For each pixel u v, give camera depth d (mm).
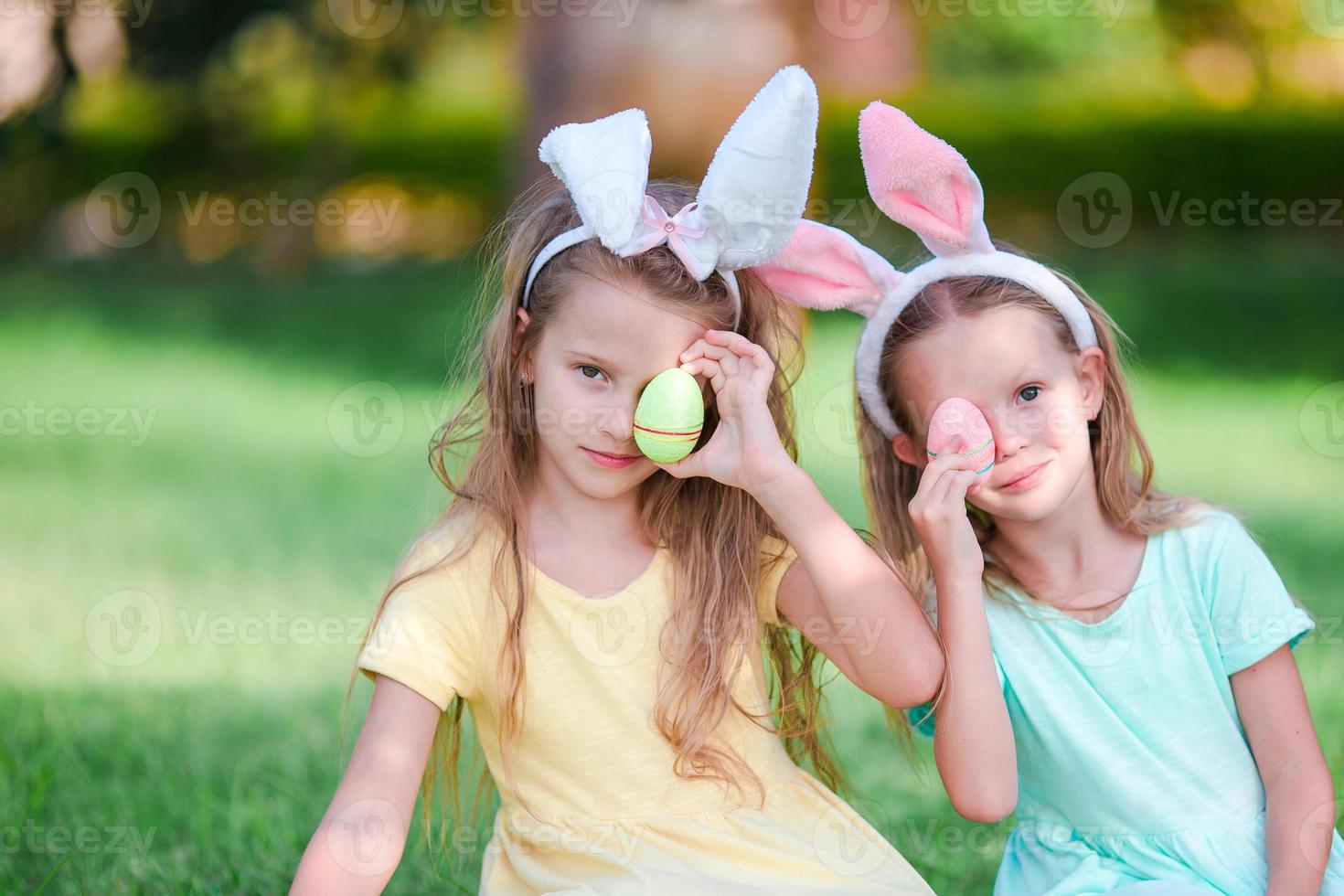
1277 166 13359
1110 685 2502
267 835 3102
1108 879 2426
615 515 2418
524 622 2332
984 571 2586
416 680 2262
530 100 9438
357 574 4988
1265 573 2506
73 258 13328
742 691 2406
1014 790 2352
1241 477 6008
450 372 2895
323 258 13070
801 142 2209
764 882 2205
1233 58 17297
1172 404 7445
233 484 6324
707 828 2260
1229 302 9703
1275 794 2447
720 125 8836
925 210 2502
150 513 5852
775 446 2279
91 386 8305
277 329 9891
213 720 3748
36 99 12648
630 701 2316
